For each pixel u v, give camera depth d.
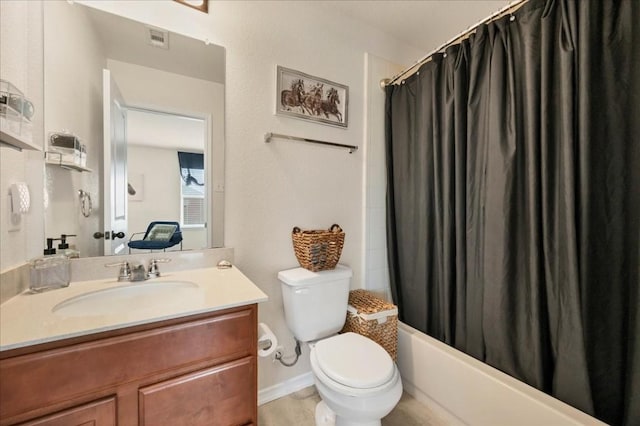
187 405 0.87
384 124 2.06
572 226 1.05
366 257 1.99
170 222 1.35
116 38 1.24
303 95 1.69
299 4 1.68
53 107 1.09
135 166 1.29
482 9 1.79
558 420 1.01
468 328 1.48
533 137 1.19
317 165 1.77
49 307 0.86
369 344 1.35
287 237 1.66
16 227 0.95
